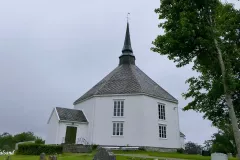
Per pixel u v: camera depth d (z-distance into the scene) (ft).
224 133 137.18
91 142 116.26
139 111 115.34
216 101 65.46
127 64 146.30
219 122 67.10
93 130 118.11
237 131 53.83
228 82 56.59
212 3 61.26
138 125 113.39
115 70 144.36
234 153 125.29
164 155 92.79
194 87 66.59
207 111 66.33
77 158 72.28
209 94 62.69
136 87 121.80
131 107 117.39
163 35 60.34
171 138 123.03
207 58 62.69
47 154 92.94
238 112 67.77
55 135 114.42
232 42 64.13
